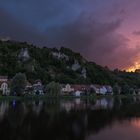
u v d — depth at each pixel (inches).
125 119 2591.0
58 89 7440.9
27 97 6328.7
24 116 2613.2
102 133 1828.2
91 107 3951.8
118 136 1742.1
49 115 2748.5
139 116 2842.0
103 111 3358.8
